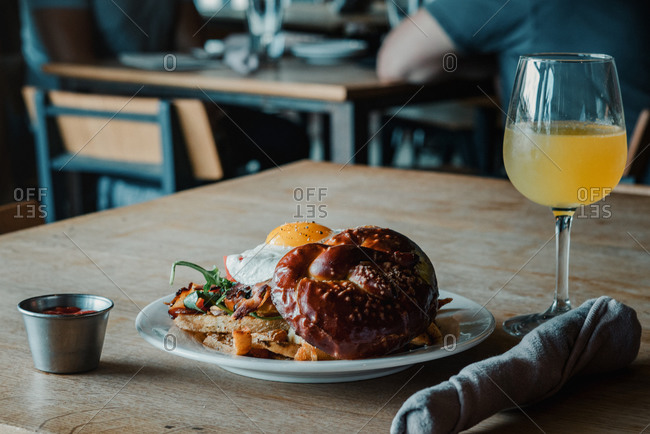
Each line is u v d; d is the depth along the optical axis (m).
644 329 0.84
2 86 3.81
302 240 0.80
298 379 0.75
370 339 0.72
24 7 3.40
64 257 1.03
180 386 0.75
